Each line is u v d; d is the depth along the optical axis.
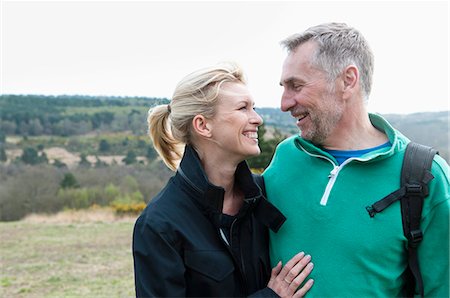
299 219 2.56
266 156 16.83
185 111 2.52
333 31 2.51
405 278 2.48
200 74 2.50
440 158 2.46
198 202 2.49
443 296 2.41
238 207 2.66
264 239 2.67
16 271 10.35
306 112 2.54
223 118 2.46
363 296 2.39
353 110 2.55
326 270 2.44
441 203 2.35
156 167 37.72
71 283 9.38
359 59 2.52
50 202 29.97
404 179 2.38
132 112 57.69
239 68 2.54
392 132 2.51
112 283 9.37
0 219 29.25
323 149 2.64
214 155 2.55
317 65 2.48
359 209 2.42
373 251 2.38
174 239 2.40
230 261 2.48
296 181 2.63
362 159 2.43
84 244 13.45
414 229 2.36
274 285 2.49
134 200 31.27
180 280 2.38
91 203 30.78
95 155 46.47
